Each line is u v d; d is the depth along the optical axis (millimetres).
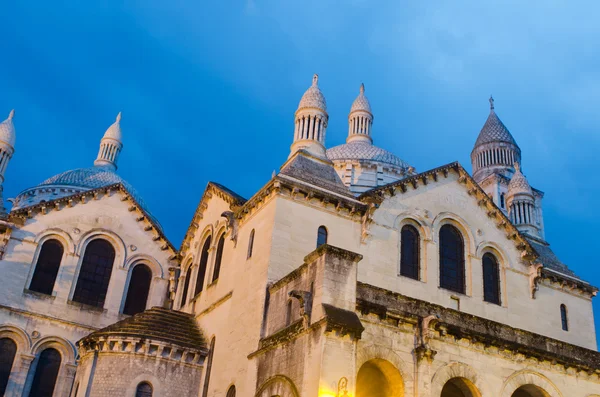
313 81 38594
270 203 31875
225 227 37625
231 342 30625
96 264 42688
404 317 25469
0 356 37562
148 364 30875
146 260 44219
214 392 30438
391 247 33594
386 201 34656
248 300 30469
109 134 72562
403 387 24484
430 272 34188
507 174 66500
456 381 26609
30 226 41031
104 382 30141
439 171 37031
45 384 38125
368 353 24266
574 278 40281
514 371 27562
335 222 32375
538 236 45781
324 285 23703
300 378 23047
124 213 44688
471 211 37406
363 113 59406
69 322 39906
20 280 39438
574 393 28859
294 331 24641
